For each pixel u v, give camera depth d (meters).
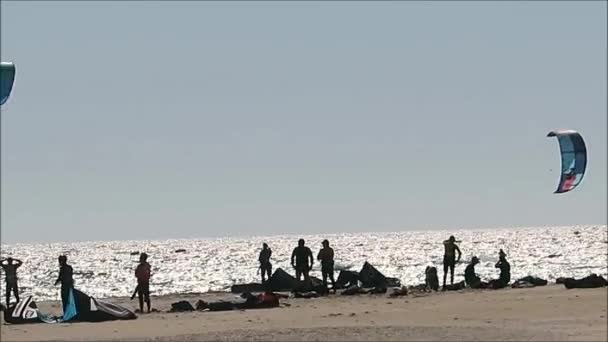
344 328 42.38
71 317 48.12
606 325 41.81
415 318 46.44
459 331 40.72
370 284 67.12
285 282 65.44
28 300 49.00
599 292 56.22
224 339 39.25
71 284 49.25
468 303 52.53
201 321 46.72
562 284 66.00
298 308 52.75
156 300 63.75
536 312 47.34
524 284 66.88
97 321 47.94
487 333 39.84
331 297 60.47
